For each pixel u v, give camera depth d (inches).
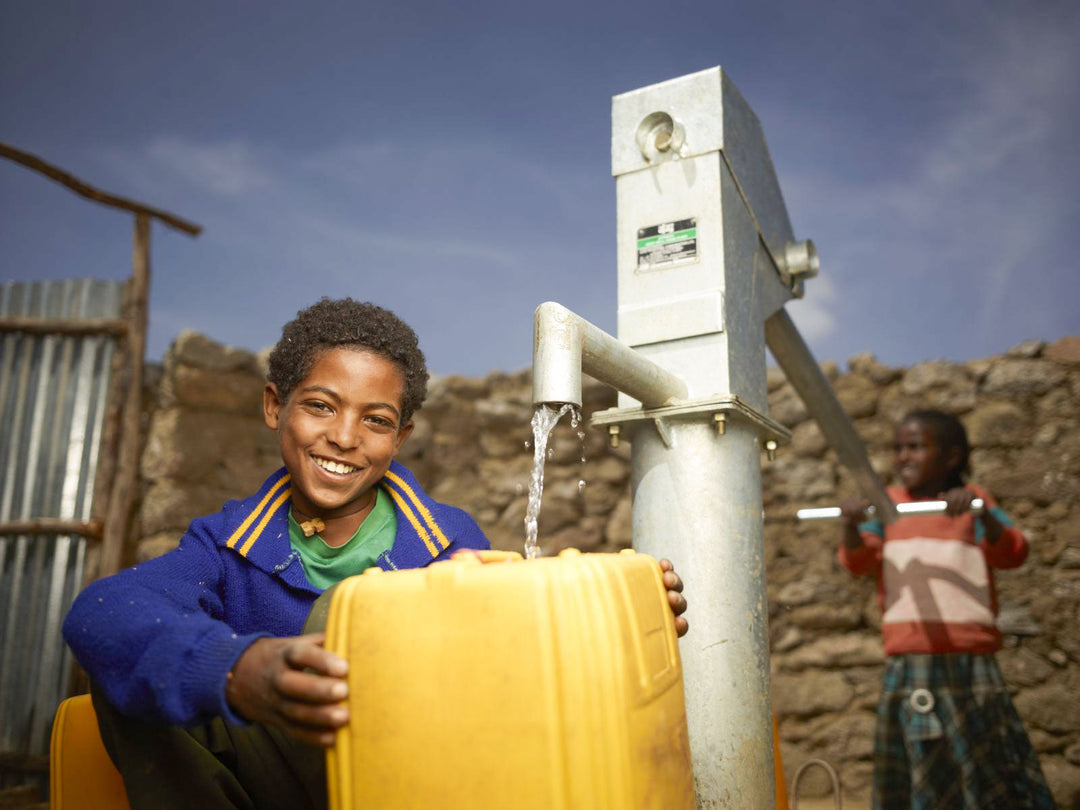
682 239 61.0
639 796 29.1
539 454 44.6
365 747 30.1
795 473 179.5
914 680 115.9
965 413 172.1
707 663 53.1
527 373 203.5
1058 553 159.6
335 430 47.8
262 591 47.1
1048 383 167.6
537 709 28.5
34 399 169.3
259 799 41.6
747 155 66.1
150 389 177.8
